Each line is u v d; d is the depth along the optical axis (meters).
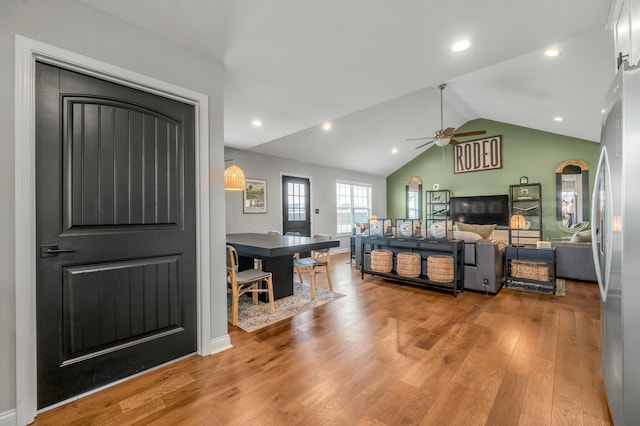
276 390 1.75
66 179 1.65
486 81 4.86
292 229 7.15
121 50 1.83
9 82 1.45
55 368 1.61
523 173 7.56
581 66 3.20
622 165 1.20
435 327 2.69
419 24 1.92
